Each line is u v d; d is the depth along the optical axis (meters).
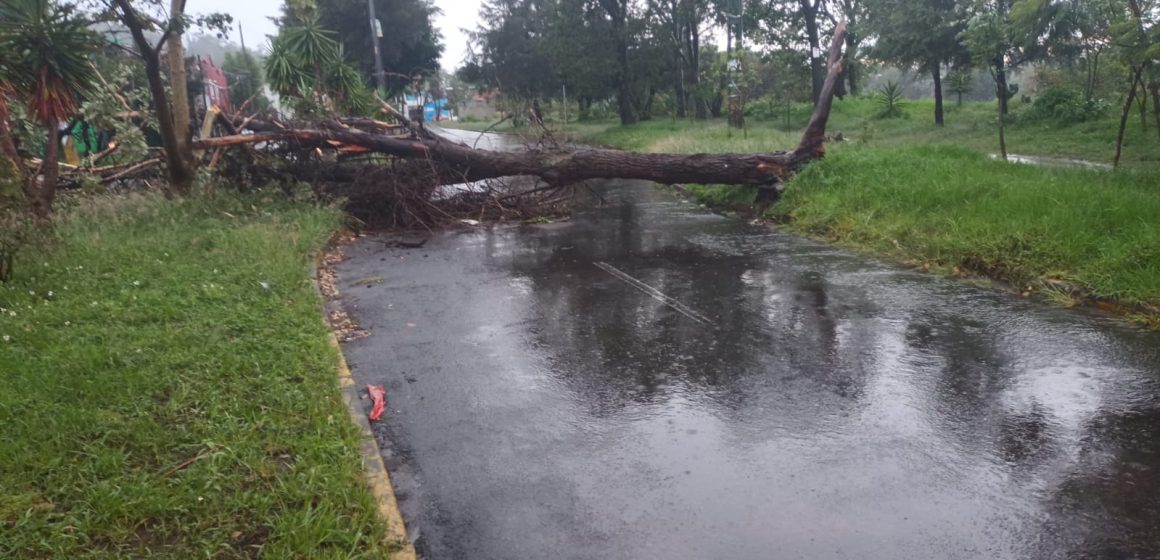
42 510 3.22
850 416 4.46
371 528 3.26
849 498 3.59
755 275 8.11
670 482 3.76
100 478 3.50
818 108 12.79
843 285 7.55
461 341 6.02
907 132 23.23
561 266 8.84
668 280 8.00
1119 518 3.38
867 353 5.52
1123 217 7.55
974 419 4.38
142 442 3.81
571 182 12.71
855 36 29.59
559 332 6.23
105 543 3.09
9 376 4.45
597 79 37.31
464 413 4.62
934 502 3.54
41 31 8.27
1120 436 4.12
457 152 12.23
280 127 12.49
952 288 7.30
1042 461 3.88
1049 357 5.32
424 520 3.47
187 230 9.25
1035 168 11.09
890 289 7.33
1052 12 11.90
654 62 37.91
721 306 6.91
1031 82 32.31
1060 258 7.21
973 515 3.43
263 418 4.14
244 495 3.37
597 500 3.61
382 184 11.88
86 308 5.83
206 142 11.70
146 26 9.95
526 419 4.52
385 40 40.25
